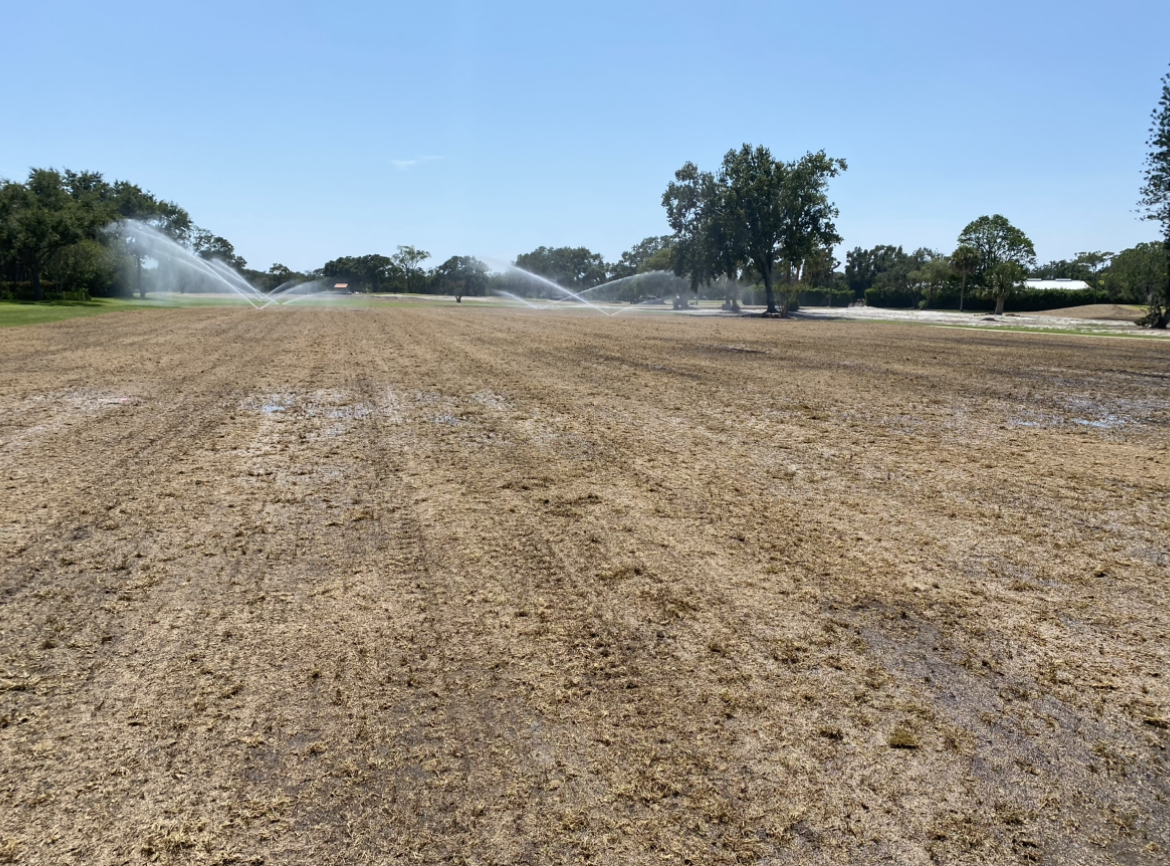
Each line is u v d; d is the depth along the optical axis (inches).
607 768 119.3
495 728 129.3
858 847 103.6
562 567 200.7
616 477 292.8
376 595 182.2
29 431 366.0
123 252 2696.9
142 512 244.4
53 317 1352.1
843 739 127.5
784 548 216.5
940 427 406.3
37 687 141.3
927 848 103.7
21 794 112.9
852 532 230.8
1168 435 391.5
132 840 103.8
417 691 140.4
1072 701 139.9
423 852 101.7
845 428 399.5
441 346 874.1
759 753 123.4
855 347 956.0
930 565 204.8
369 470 301.1
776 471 305.0
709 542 220.7
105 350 760.3
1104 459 334.0
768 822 108.0
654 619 170.6
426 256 5433.1
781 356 809.5
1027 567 204.1
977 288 3280.0
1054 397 523.5
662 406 462.6
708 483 285.4
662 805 111.3
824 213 2294.5
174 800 111.8
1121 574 199.8
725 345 954.7
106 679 144.0
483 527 232.5
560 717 132.4
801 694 140.7
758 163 2316.7
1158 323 1742.1
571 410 444.5
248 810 109.7
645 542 220.2
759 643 160.1
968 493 276.1
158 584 188.2
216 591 184.2
